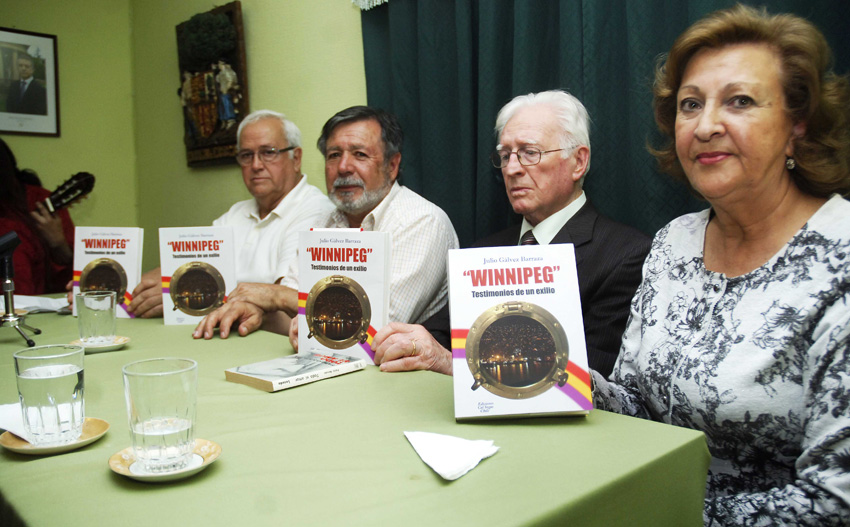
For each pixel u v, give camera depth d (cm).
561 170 165
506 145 168
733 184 98
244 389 106
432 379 111
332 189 204
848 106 96
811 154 98
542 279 93
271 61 308
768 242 100
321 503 63
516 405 88
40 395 79
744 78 96
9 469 74
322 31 280
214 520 60
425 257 180
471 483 67
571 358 89
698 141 100
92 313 140
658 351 110
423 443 77
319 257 129
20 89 361
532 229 175
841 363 84
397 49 237
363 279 125
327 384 109
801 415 91
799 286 93
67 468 73
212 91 332
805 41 94
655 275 119
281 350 138
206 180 355
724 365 97
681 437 81
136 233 184
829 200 97
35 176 316
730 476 100
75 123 387
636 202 174
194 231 171
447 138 224
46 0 371
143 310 181
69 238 309
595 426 86
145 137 403
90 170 396
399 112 240
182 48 346
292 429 85
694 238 115
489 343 90
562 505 62
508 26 201
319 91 286
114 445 81
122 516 61
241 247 253
